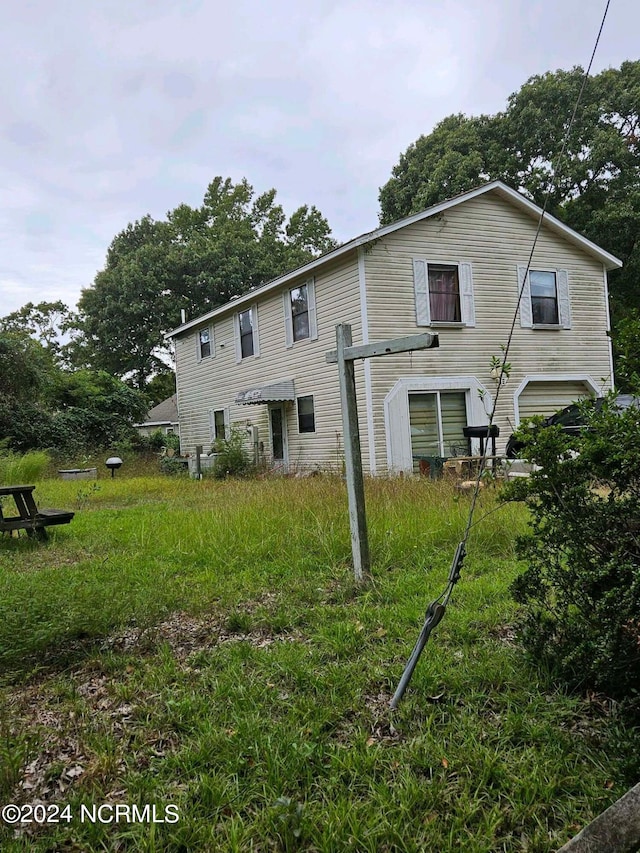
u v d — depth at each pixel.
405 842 1.74
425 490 7.39
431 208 12.46
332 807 1.88
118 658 3.15
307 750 2.16
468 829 1.80
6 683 2.91
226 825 1.84
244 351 16.94
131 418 25.22
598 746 2.21
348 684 2.71
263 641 3.39
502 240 13.56
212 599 4.20
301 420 14.45
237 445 15.80
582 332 14.51
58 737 2.40
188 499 10.32
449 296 13.04
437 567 4.74
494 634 3.30
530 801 1.91
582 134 21.81
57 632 3.33
